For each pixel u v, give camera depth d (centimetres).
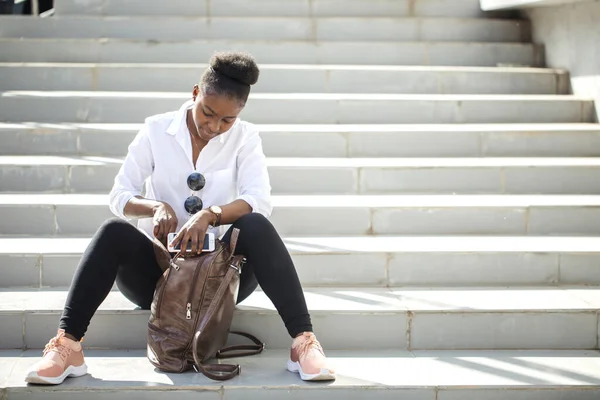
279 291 316
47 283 387
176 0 648
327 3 656
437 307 357
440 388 310
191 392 304
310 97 543
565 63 597
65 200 436
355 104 540
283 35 633
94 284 309
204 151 336
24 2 804
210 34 628
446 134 508
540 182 475
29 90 558
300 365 312
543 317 355
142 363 330
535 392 311
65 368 306
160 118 342
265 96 543
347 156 504
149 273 327
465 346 356
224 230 345
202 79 311
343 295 377
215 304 308
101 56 593
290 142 501
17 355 341
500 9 653
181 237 311
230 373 311
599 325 356
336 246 405
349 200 450
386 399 309
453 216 436
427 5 664
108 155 494
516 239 425
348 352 350
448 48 621
